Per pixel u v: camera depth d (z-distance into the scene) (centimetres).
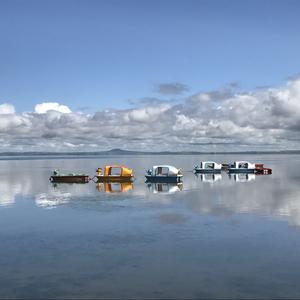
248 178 8250
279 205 4138
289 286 1853
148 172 7475
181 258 2273
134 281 1936
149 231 2941
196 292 1802
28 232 2961
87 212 3816
